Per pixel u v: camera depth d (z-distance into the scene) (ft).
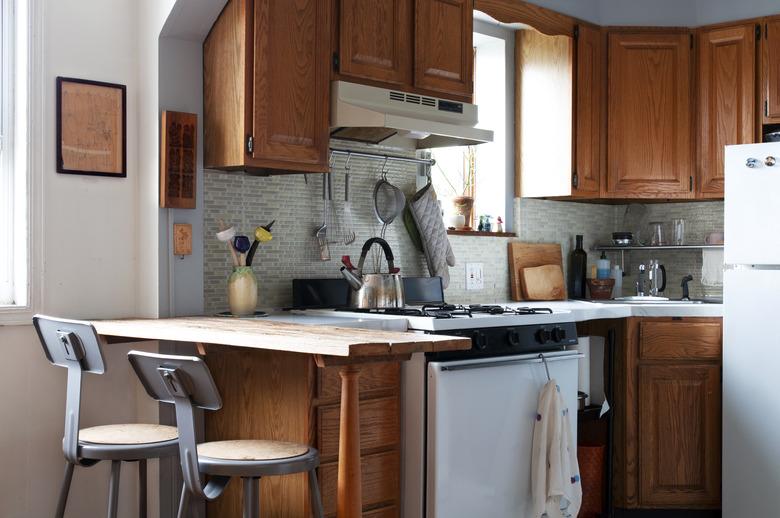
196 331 7.82
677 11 13.98
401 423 9.59
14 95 9.39
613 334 12.71
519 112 14.20
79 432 8.14
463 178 14.44
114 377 9.84
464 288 13.39
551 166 13.73
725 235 12.07
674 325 12.53
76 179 9.63
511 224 14.21
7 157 9.37
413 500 9.43
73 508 9.61
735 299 11.98
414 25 11.12
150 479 9.81
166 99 9.84
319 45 10.13
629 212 15.64
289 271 11.16
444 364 9.31
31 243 9.27
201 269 10.17
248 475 6.93
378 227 12.25
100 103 9.80
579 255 14.82
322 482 8.79
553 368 10.67
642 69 13.91
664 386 12.59
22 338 9.25
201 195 10.16
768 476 11.73
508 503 10.04
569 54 13.52
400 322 9.72
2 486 9.11
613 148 13.93
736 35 13.53
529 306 12.69
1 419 9.09
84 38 9.72
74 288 9.60
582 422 12.76
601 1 14.05
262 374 9.09
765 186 11.72
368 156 12.01
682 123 13.88
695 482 12.56
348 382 7.40
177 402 6.69
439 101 11.17
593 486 12.37
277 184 11.05
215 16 9.83
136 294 10.11
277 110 9.73
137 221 10.09
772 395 11.68
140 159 10.07
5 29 9.36
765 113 13.30
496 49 14.16
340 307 11.25
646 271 15.38
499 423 9.91
